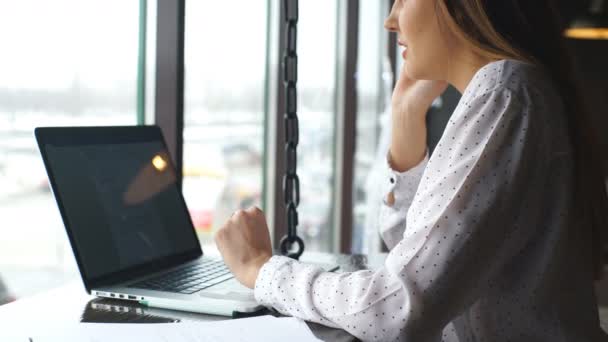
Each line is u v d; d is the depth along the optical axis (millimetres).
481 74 1023
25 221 1912
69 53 1925
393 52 4480
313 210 3711
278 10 3010
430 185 1002
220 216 2844
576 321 992
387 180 1446
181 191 1521
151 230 1380
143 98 1853
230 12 2758
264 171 3113
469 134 980
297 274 1080
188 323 1029
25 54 1807
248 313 1104
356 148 4324
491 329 1013
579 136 1009
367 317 961
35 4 1815
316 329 1025
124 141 1389
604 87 5973
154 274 1313
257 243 1186
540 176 969
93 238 1223
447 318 944
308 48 3482
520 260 995
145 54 1833
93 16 1916
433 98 1404
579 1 5887
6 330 987
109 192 1301
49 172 1179
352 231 3977
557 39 1066
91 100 1944
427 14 1086
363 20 4227
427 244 948
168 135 1623
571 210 985
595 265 1044
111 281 1227
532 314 987
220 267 1402
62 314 1084
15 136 1821
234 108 2859
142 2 1865
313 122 3617
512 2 1044
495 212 944
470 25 1049
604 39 5957
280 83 3049
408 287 937
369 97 4434
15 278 1915
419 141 1422
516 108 973
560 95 1019
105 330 992
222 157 2809
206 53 2643
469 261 936
